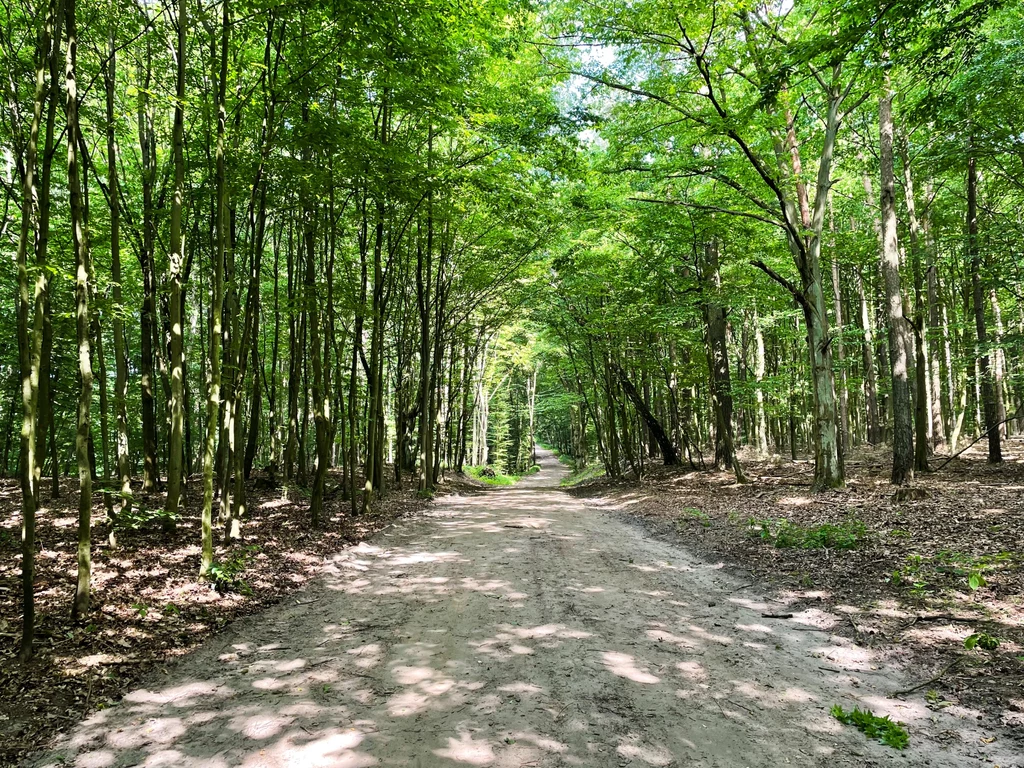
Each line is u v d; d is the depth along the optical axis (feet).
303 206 31.22
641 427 79.87
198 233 33.35
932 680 12.80
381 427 49.29
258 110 28.35
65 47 16.25
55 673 13.07
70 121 15.83
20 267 13.46
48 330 18.97
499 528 35.88
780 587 20.57
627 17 33.42
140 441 52.13
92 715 11.80
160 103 22.71
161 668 14.12
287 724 11.43
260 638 16.26
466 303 67.92
